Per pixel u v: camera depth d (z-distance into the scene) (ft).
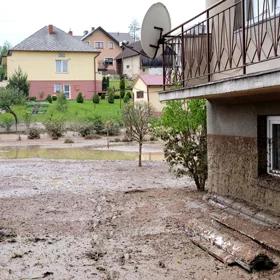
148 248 23.93
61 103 159.33
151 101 140.87
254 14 25.73
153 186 44.06
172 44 31.40
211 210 30.66
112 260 22.30
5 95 135.13
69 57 193.77
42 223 29.89
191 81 30.17
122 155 79.77
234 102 29.89
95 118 128.26
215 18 29.96
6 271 21.08
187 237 25.45
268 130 27.30
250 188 28.48
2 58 251.19
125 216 31.12
